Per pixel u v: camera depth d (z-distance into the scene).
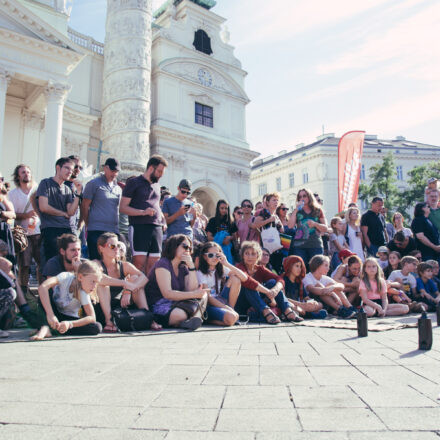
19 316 4.93
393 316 6.35
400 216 10.02
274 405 1.90
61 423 1.69
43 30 16.83
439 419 1.68
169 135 25.52
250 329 4.71
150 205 5.93
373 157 44.69
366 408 1.84
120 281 4.82
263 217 7.35
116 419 1.73
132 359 2.97
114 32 22.19
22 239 5.58
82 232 7.30
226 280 6.14
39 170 19.53
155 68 25.86
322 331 4.45
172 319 4.81
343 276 7.07
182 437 1.54
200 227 8.63
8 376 2.46
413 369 2.57
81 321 4.21
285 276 6.29
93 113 24.12
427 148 46.03
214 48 29.55
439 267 7.78
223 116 29.08
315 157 43.00
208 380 2.36
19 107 19.31
